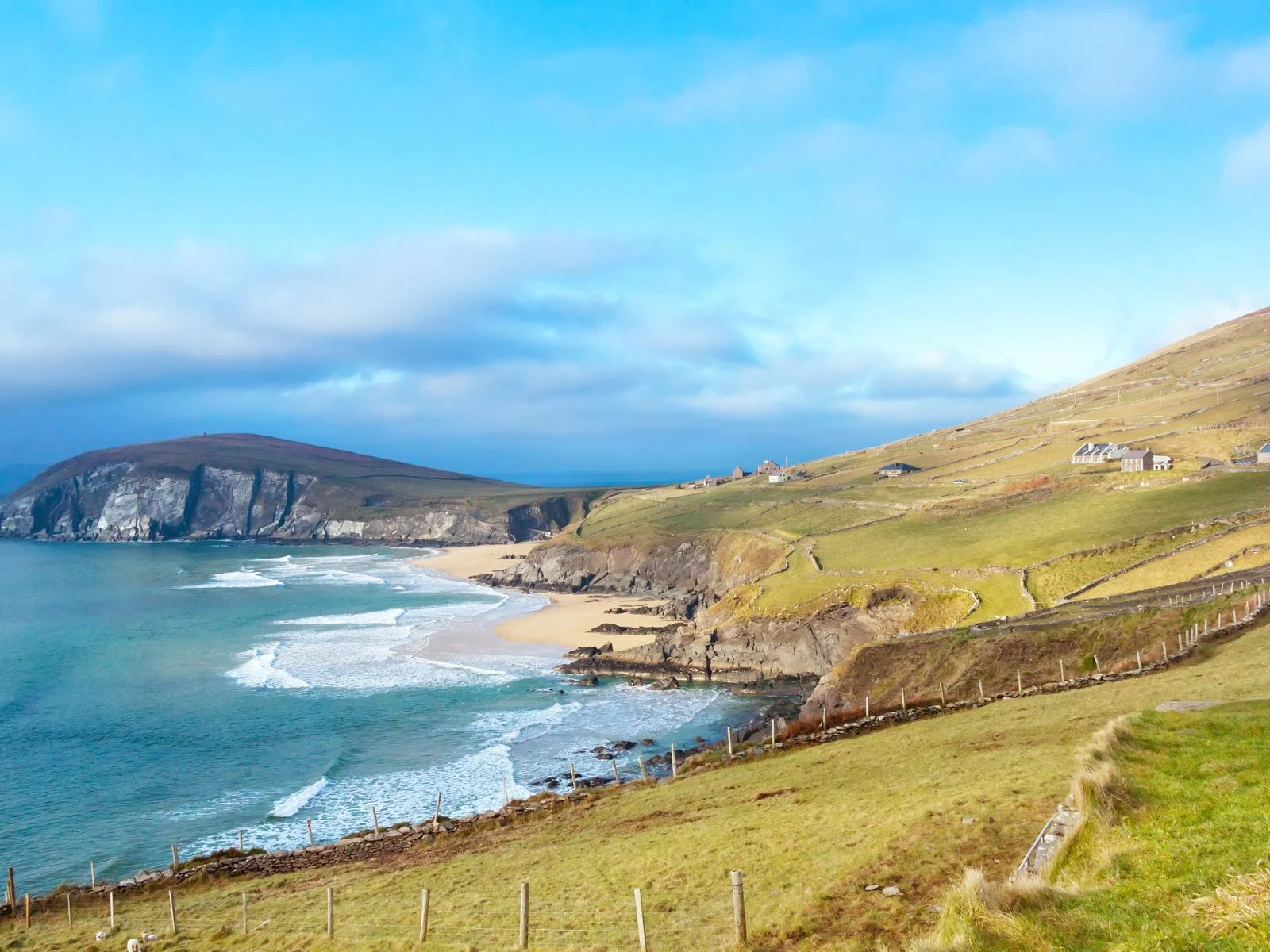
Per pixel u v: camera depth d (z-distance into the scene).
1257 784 18.23
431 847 40.41
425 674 95.88
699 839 29.88
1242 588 58.88
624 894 25.25
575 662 100.12
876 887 20.28
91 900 38.62
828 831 26.69
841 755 41.03
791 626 96.62
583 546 181.75
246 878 39.69
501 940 23.03
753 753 46.69
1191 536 85.75
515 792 58.34
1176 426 163.38
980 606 84.38
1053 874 17.14
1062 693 45.78
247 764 65.44
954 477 170.75
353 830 51.81
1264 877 13.40
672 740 71.00
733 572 139.75
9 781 61.91
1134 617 59.50
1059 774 26.34
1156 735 22.97
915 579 95.94
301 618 135.62
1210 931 12.45
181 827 53.12
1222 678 36.72
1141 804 18.53
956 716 45.09
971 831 22.58
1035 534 103.75
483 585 184.38
